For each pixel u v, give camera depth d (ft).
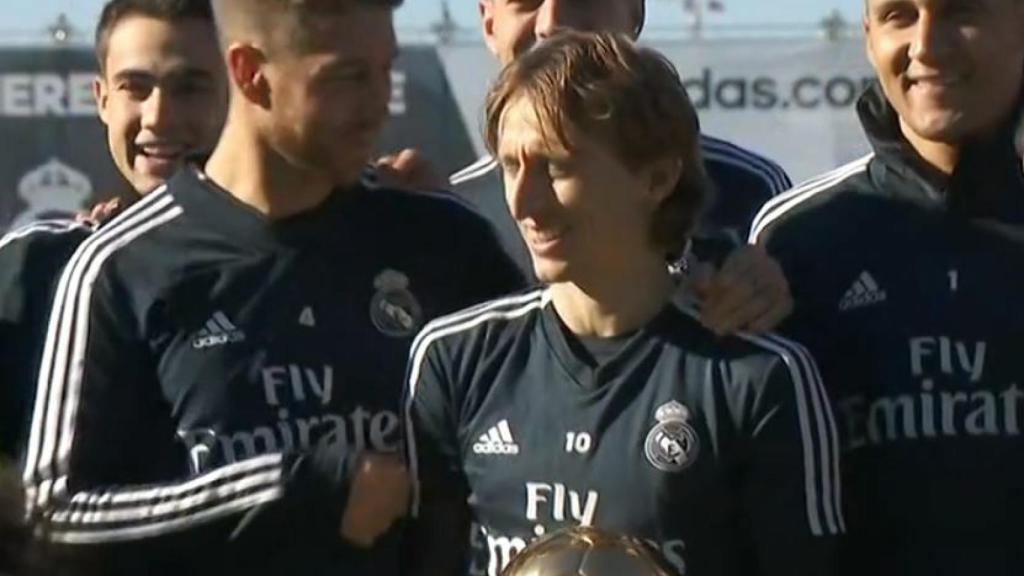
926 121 11.84
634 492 11.02
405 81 39.34
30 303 14.32
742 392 11.03
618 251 11.12
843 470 11.84
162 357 11.94
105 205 15.23
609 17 14.48
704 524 11.02
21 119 40.09
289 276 12.07
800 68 39.04
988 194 12.00
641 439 11.07
